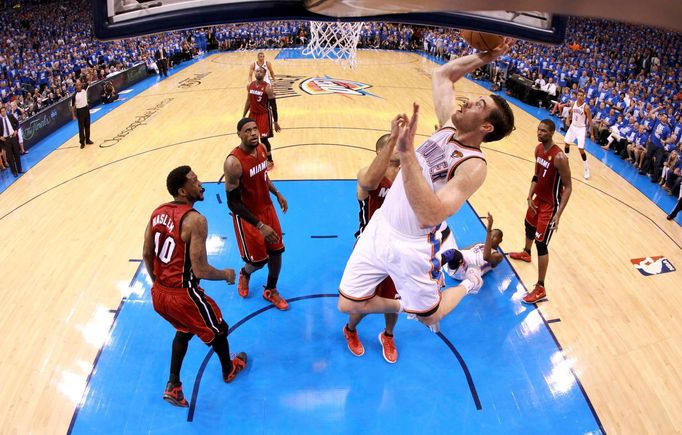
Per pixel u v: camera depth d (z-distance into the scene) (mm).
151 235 3441
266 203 4656
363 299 2641
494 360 4492
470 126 1888
